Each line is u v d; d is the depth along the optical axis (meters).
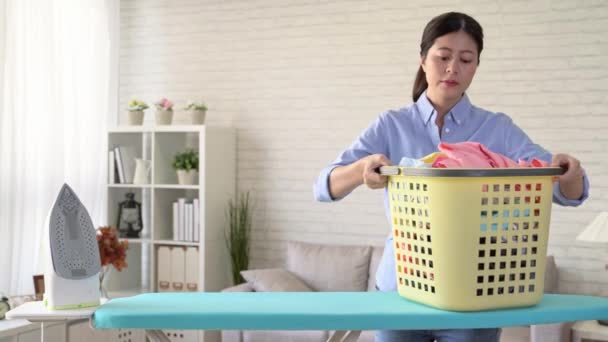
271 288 4.81
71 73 5.23
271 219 5.56
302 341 4.57
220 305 1.78
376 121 2.20
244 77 5.62
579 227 4.79
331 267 5.05
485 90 4.97
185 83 5.80
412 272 1.74
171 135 5.68
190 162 5.46
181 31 5.80
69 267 2.11
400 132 2.16
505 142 2.11
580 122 4.78
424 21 5.12
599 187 4.74
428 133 2.14
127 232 5.61
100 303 2.17
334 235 5.39
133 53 5.91
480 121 2.13
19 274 4.74
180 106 5.81
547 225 1.69
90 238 2.17
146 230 5.89
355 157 2.16
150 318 1.70
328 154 5.40
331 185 1.97
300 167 5.48
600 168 4.74
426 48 2.02
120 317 1.70
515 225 1.65
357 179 1.91
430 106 2.11
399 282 1.81
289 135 5.50
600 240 4.21
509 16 4.92
